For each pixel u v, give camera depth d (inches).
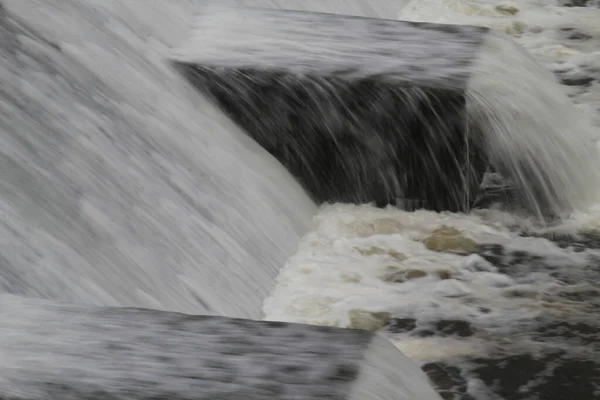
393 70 535.5
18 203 422.9
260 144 554.9
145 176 482.3
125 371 318.7
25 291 394.3
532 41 746.8
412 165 534.6
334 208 549.0
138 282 436.1
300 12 612.7
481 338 442.6
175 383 312.5
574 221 534.9
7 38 487.5
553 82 591.2
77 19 528.7
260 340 334.6
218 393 308.5
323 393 307.4
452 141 523.2
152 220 464.4
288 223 524.7
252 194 520.1
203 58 555.2
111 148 480.4
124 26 552.7
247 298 468.4
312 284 482.9
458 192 534.9
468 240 515.5
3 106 456.4
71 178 452.8
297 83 533.0
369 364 324.2
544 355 432.5
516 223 530.6
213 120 543.5
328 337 333.7
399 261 498.3
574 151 551.2
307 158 549.6
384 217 537.6
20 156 441.7
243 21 603.8
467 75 530.6
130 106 509.7
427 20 784.9
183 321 345.4
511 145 526.9
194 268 462.0
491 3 799.7
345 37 580.1
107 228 445.1
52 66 494.3
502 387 415.5
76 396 307.6
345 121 533.6
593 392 412.8
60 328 341.4
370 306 463.8
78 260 422.3
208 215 490.0
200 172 507.5
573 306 465.1
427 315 458.0
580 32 754.8
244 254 486.0
